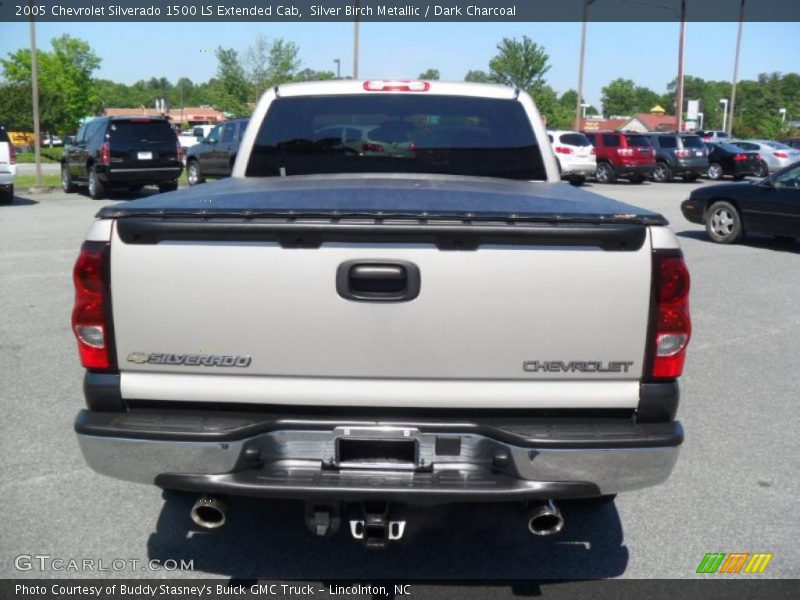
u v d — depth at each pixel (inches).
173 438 111.2
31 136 1968.5
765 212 486.0
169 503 156.8
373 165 186.7
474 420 113.3
